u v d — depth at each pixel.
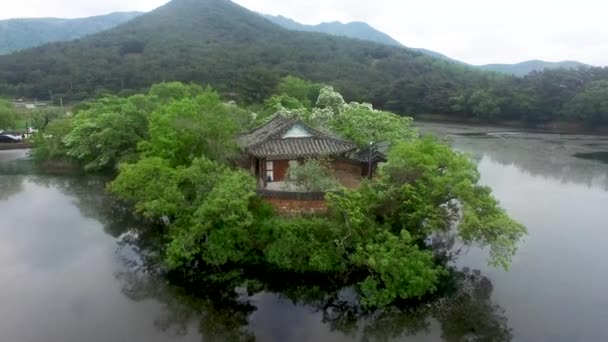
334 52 182.25
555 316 22.55
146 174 28.66
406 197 25.39
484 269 27.52
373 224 24.72
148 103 54.00
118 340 20.05
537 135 91.44
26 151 64.81
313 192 27.34
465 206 24.12
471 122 112.38
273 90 93.25
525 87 112.38
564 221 37.75
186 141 33.12
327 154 32.53
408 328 21.50
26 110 89.06
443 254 29.25
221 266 26.19
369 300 22.05
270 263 25.44
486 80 131.25
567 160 64.31
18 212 38.19
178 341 20.06
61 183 47.72
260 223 25.64
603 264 29.03
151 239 32.50
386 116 41.91
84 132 50.47
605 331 21.23
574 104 97.25
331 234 24.69
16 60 139.50
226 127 33.88
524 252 30.83
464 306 23.27
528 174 55.34
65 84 118.19
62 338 20.14
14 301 23.34
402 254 22.55
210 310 22.97
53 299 23.66
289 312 22.92
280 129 33.16
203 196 26.50
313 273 24.81
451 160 27.03
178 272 26.66
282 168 33.78
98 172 51.66
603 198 45.03
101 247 31.00
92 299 23.78
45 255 29.45
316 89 95.12
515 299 24.14
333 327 21.59
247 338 20.45
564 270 27.98
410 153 27.23
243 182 26.23
